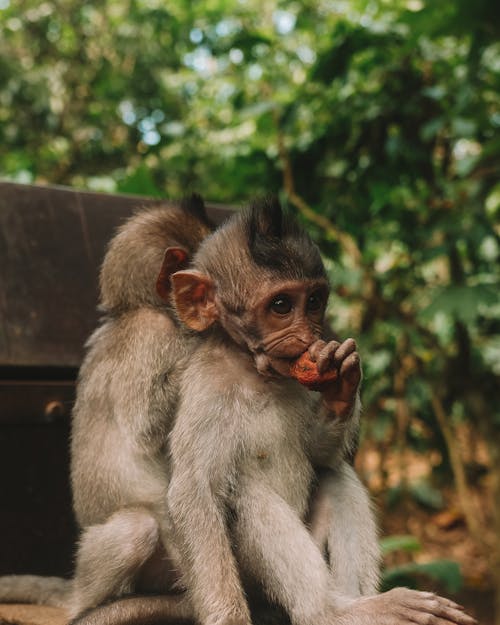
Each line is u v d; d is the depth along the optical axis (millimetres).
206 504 867
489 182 1479
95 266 1192
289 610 860
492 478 1737
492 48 1633
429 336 1671
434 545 1963
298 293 864
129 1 2986
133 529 948
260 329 873
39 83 2828
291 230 887
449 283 1588
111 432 1007
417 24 1309
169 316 1031
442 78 1513
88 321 1163
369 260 1665
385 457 1775
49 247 1176
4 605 1079
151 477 986
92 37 2982
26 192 1189
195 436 880
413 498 1875
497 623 1617
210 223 1113
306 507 928
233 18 2141
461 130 1407
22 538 1141
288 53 1830
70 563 1160
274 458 902
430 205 1542
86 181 2637
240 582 895
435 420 1827
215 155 2045
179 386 984
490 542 1916
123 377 1010
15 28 2939
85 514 1013
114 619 924
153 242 1066
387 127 1565
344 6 1852
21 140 2816
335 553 909
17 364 1114
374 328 1650
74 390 1151
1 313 1125
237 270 883
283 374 871
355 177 1619
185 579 868
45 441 1152
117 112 2934
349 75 1556
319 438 926
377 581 908
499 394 1749
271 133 1690
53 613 1044
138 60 2932
